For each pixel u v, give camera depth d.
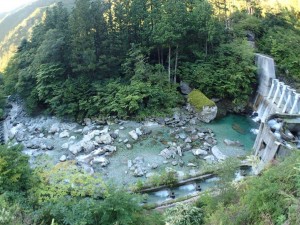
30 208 14.22
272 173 10.45
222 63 35.25
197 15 34.16
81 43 33.84
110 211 13.71
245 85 34.38
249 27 41.91
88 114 32.44
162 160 24.61
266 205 9.02
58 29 35.28
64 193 17.39
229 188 14.24
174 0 34.31
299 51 37.25
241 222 9.80
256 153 23.69
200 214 13.32
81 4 33.28
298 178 9.05
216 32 35.66
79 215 13.41
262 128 23.55
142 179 22.31
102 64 34.47
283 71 36.00
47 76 33.88
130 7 35.53
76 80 34.72
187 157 25.09
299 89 33.66
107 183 18.56
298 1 47.72
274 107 30.39
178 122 31.05
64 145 27.62
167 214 14.18
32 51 39.50
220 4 45.72
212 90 34.91
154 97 32.25
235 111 34.62
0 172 15.32
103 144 27.11
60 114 33.06
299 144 20.44
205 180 21.73
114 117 31.94
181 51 36.94
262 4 49.94
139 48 34.88
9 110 40.22
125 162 24.48
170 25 32.91
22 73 36.47
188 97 33.69
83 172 21.31
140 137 28.19
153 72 35.19
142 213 16.41
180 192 20.70
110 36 35.22
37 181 17.33
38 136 30.44
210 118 31.62
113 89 33.19
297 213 7.96
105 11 35.91
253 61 36.38
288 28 43.53
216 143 27.22
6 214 11.22
